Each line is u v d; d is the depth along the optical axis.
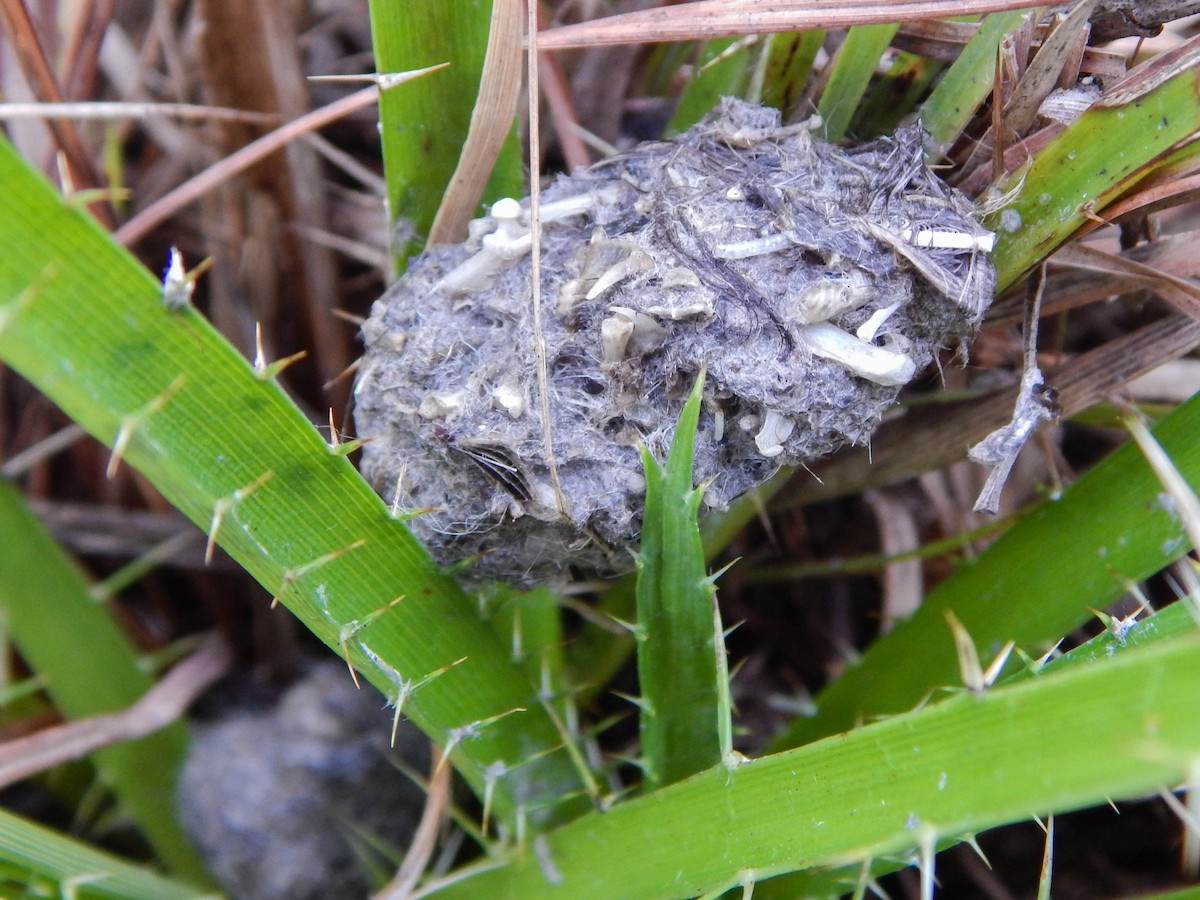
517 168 0.13
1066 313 0.15
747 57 0.14
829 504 0.17
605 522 0.12
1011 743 0.09
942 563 0.17
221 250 0.17
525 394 0.12
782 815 0.11
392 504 0.12
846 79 0.13
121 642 0.16
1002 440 0.12
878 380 0.11
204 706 0.17
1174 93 0.11
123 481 0.18
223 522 0.11
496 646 0.12
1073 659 0.12
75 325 0.10
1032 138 0.12
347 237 0.17
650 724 0.12
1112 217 0.12
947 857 0.16
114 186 0.17
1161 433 0.13
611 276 0.12
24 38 0.14
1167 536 0.12
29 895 0.13
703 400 0.12
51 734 0.15
